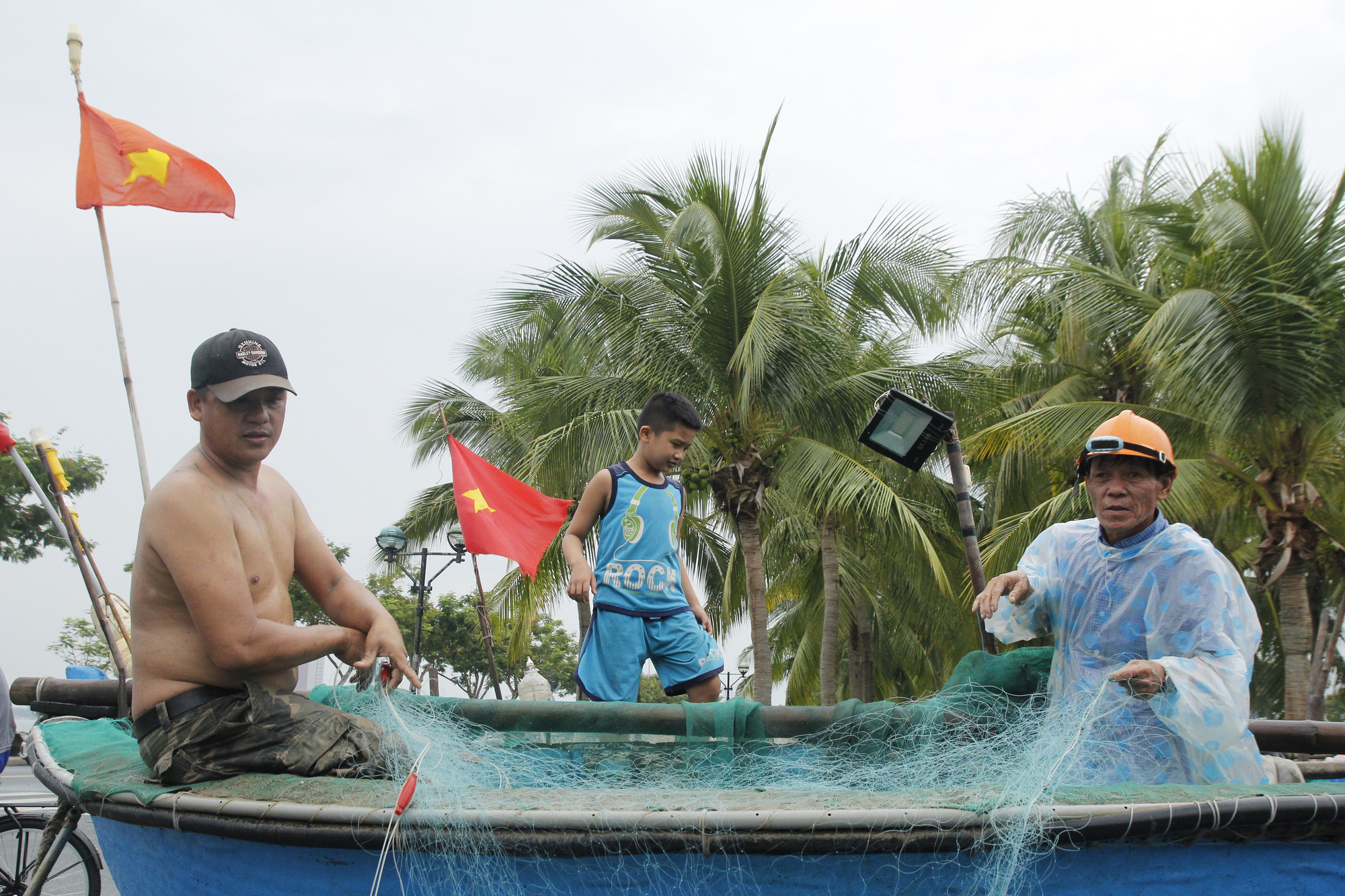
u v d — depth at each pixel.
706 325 13.54
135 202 3.87
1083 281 13.06
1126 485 2.50
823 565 18.66
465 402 20.78
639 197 14.30
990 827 1.69
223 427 2.37
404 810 1.79
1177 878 1.74
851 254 15.23
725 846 1.71
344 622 2.67
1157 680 2.16
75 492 21.28
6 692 4.88
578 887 1.78
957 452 2.95
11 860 4.66
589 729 2.62
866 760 2.49
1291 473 11.86
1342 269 10.91
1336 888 1.73
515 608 17.25
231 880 1.99
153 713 2.24
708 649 3.65
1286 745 2.75
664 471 3.80
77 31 3.93
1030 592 2.69
